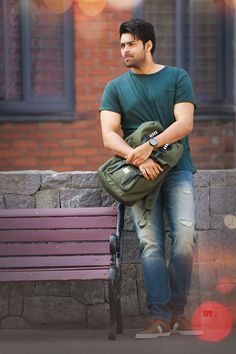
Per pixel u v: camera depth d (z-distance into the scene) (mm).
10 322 8828
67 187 8945
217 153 15094
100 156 14836
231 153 15117
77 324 8844
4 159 14742
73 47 14758
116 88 8461
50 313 8836
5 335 8508
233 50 15117
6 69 14719
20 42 14742
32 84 14781
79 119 14789
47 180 8938
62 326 8852
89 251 8500
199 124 15031
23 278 8180
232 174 8977
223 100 15125
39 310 8836
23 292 8828
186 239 8258
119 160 8312
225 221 8961
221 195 8961
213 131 15062
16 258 8484
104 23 14742
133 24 8336
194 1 15039
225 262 8953
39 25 14781
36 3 14758
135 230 8633
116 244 8055
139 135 8133
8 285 8828
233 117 15102
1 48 14734
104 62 14766
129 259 8867
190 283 8438
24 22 14734
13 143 14742
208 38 15117
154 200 8219
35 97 14781
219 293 8938
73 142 14805
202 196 8945
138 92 8398
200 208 8938
